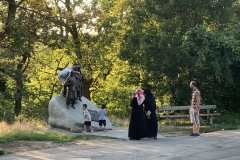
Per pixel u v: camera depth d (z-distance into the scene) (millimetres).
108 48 28125
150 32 21344
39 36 24078
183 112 21609
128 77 24297
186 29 20797
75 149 10391
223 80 20469
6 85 27406
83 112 14648
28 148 10500
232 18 21656
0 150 9578
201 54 18359
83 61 27281
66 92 15445
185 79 21453
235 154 9328
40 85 33312
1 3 23516
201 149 10141
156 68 21266
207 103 20969
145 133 12336
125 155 9367
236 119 18844
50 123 15406
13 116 25094
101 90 32719
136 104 12352
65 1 27266
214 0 20609
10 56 22062
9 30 22641
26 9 23844
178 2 20453
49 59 31484
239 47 18062
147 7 21594
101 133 14086
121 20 25969
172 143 11391
